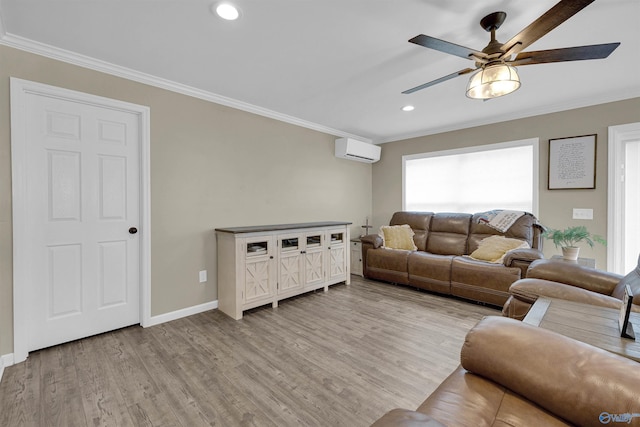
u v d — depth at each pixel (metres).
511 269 3.04
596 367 0.81
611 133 3.11
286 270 3.29
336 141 4.57
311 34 2.02
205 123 3.06
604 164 3.16
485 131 4.04
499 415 0.87
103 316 2.50
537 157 3.60
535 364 0.88
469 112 3.69
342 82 2.80
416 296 3.58
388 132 4.73
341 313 3.00
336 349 2.25
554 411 0.83
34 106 2.14
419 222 4.42
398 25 1.92
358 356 2.15
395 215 4.73
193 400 1.68
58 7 1.72
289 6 1.73
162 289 2.76
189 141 2.94
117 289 2.56
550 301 1.70
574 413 0.79
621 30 1.94
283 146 3.84
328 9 1.76
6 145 2.00
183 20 1.86
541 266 2.23
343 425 1.49
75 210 2.33
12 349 2.01
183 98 2.89
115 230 2.54
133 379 1.86
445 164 4.52
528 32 1.48
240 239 2.88
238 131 3.35
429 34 2.02
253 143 3.50
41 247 2.19
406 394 1.73
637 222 3.04
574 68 2.49
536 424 0.82
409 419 0.71
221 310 3.06
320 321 2.80
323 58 2.35
